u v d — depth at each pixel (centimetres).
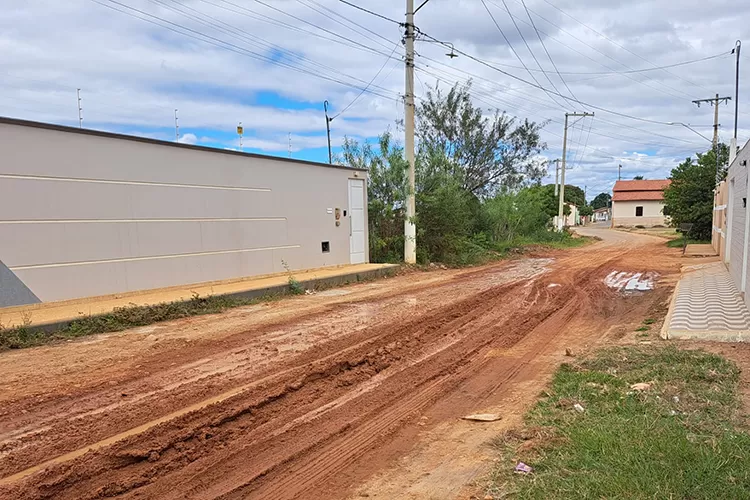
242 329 753
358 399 484
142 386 497
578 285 1284
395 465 355
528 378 546
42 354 611
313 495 316
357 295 1102
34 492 305
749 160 879
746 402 439
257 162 1196
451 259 1873
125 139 921
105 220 895
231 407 446
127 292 931
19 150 777
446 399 487
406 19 1639
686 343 650
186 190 1035
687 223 2548
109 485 318
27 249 791
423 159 1912
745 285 865
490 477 331
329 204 1442
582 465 333
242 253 1165
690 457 334
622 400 452
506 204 2803
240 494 316
